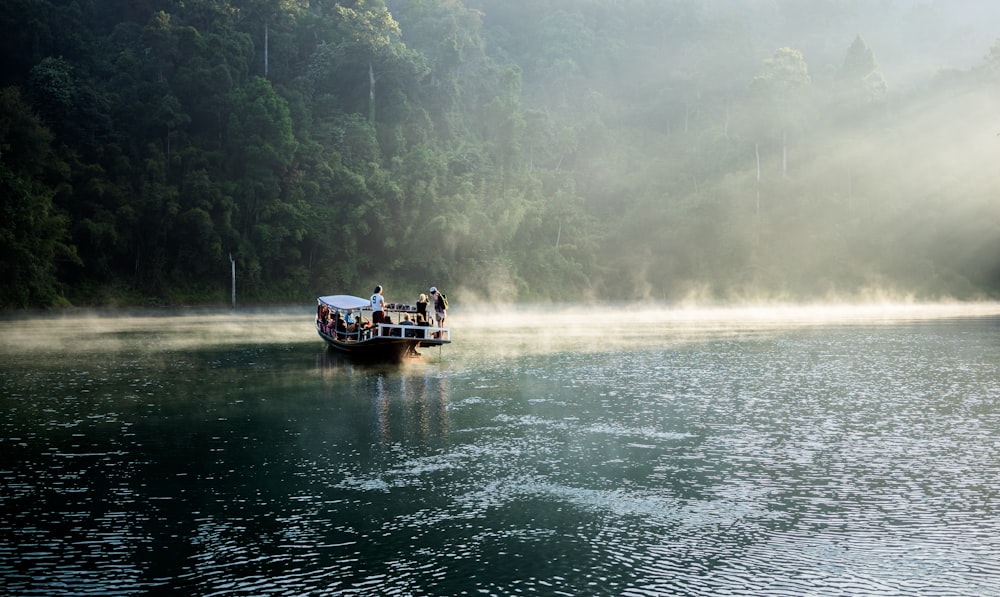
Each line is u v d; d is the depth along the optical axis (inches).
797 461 663.8
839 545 469.7
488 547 470.3
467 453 695.7
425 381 1136.8
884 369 1251.8
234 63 4005.9
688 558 452.1
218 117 3841.0
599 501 557.0
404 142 4594.0
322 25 5098.4
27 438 750.5
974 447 709.3
